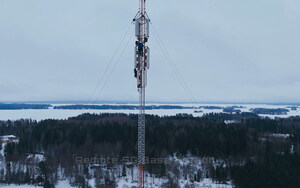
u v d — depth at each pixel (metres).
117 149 112.50
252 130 142.25
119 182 88.19
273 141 121.56
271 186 79.00
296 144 118.06
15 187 84.81
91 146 114.19
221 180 88.81
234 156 109.88
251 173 86.81
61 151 112.12
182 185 85.50
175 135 125.69
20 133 141.38
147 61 61.75
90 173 95.69
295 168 94.69
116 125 140.12
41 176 89.69
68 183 88.94
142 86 63.56
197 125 150.25
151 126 143.75
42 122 162.75
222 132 126.62
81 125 146.38
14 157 103.44
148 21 60.69
